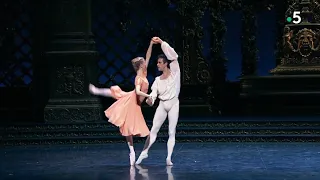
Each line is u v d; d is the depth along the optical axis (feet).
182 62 84.33
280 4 86.28
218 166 51.90
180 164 53.21
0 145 67.51
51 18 75.46
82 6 75.41
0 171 50.55
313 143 66.64
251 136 68.13
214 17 84.64
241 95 83.46
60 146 67.15
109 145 67.51
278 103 82.58
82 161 55.62
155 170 50.01
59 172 49.57
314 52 82.89
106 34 85.87
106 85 85.97
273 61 92.48
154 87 51.42
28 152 62.39
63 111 74.18
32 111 81.20
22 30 85.81
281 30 86.53
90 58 75.00
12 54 85.30
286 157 56.59
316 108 81.56
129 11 84.48
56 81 74.90
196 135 69.56
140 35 84.99
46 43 78.74
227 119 75.20
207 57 85.30
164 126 72.59
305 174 47.60
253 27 85.46
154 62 84.74
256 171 49.16
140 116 51.49
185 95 84.07
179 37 84.48
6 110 84.89
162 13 84.48
